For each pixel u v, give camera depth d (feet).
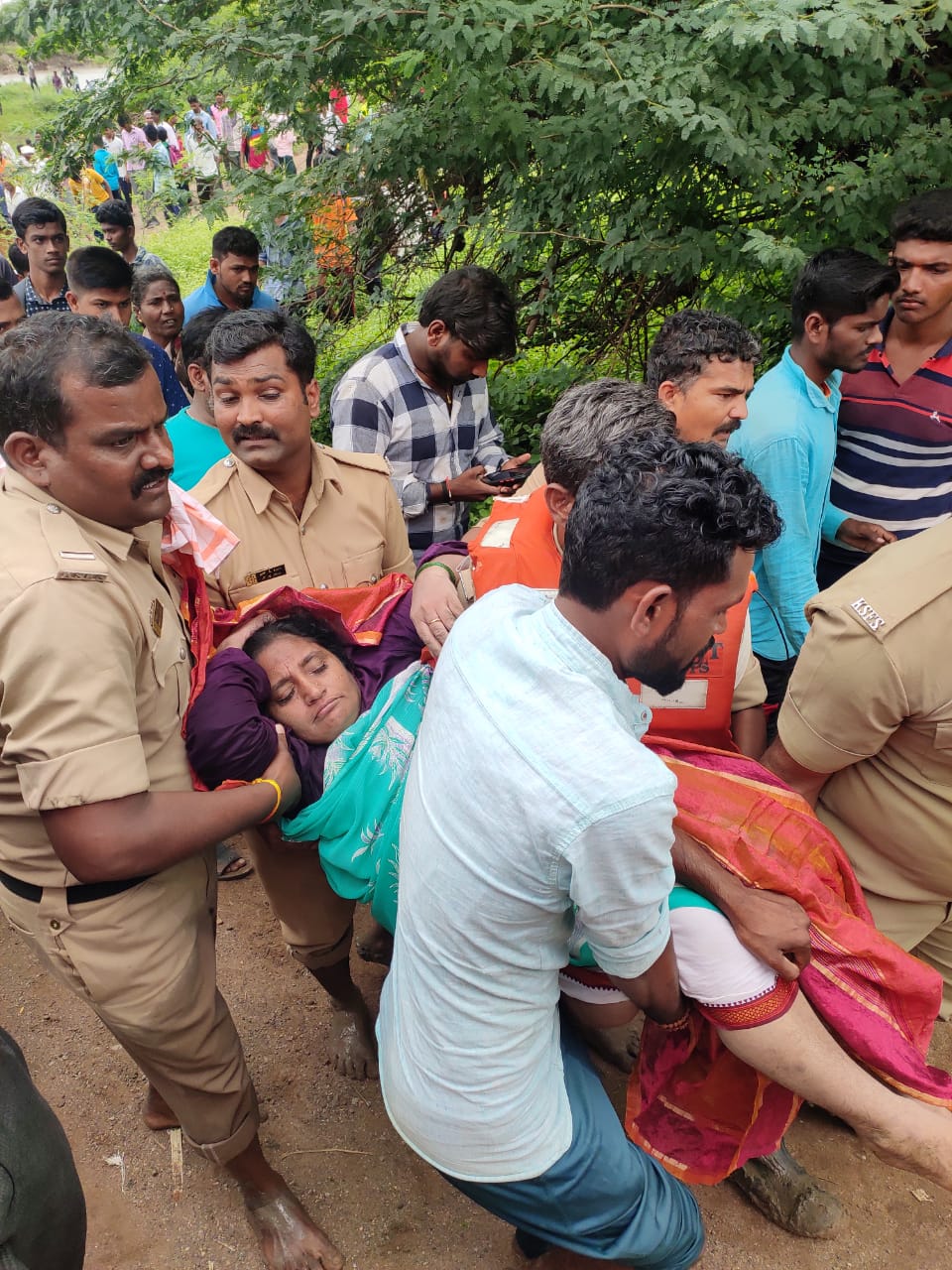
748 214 12.80
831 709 6.64
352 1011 8.64
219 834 5.90
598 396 6.54
